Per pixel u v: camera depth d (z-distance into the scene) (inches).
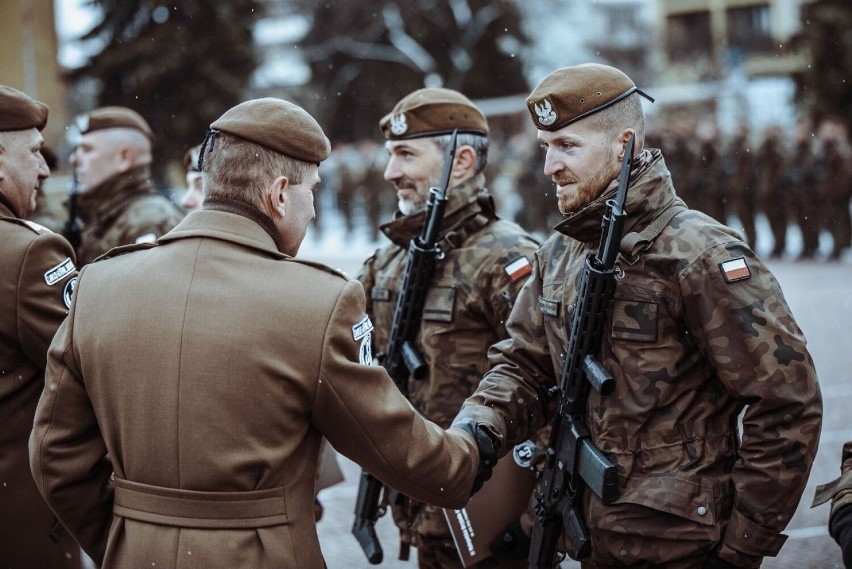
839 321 382.3
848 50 929.5
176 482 83.4
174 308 84.6
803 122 698.8
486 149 136.6
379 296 137.0
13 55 1083.3
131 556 84.1
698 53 1481.3
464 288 126.7
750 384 91.8
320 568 86.9
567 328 103.0
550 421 116.9
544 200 705.6
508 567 122.2
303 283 85.7
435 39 1176.8
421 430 89.3
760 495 91.8
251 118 88.0
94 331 87.0
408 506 132.6
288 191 89.3
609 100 100.6
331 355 83.9
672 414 96.6
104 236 189.0
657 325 96.0
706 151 646.5
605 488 94.9
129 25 935.7
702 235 95.1
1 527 112.0
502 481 116.6
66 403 89.2
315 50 1214.9
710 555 95.7
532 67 1227.2
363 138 1206.9
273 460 83.5
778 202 601.9
